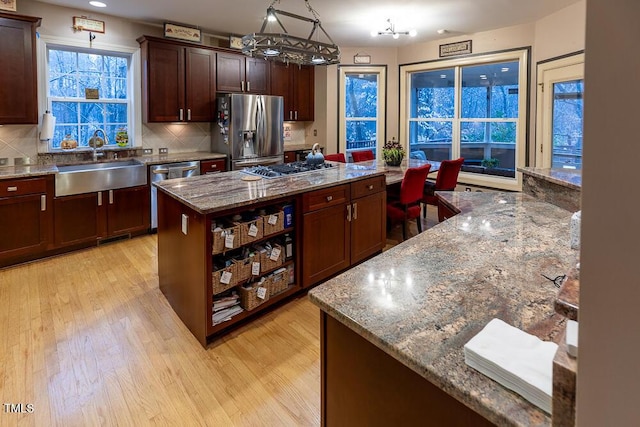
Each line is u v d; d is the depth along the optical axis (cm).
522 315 108
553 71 478
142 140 512
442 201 278
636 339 54
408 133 673
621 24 52
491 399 77
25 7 415
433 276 134
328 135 670
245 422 183
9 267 369
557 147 488
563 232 187
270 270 278
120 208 443
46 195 385
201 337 245
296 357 235
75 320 272
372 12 459
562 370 67
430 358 89
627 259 54
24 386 204
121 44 481
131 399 197
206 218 233
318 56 342
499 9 454
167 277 297
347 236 338
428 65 624
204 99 531
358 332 104
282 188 287
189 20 486
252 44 309
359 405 110
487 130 592
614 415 57
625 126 52
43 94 436
